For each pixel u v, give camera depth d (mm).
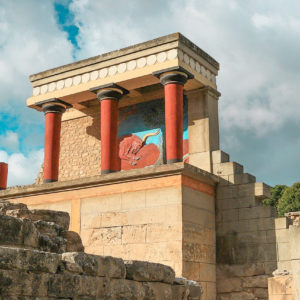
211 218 19141
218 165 20344
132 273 9297
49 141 23375
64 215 12227
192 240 17547
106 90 22062
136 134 24375
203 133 21281
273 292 14672
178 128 19828
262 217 18641
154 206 17828
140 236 17781
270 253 18141
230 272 18594
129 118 24812
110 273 8688
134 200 18297
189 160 21297
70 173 25797
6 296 6758
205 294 17750
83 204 19391
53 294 7488
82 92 22875
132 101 24578
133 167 24000
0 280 6703
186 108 22562
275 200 37781
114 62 22078
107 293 8547
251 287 18078
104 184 19125
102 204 18953
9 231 8547
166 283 10211
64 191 20016
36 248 9141
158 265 9992
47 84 24078
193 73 20969
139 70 21172
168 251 17078
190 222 17625
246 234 18766
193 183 18312
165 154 23234
